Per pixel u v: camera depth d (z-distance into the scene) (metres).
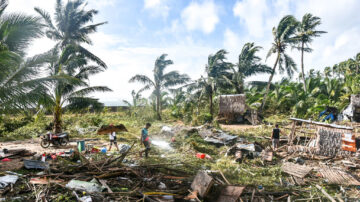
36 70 8.10
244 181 6.48
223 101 23.39
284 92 27.02
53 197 4.49
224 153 10.15
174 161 8.24
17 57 7.61
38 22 8.55
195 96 25.66
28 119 17.56
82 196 4.59
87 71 14.17
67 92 13.25
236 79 25.62
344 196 5.64
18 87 7.63
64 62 13.59
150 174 6.30
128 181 5.67
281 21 23.23
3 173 5.63
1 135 13.83
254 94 29.05
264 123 20.81
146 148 8.55
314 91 28.22
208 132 13.40
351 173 7.60
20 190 4.84
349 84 27.55
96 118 19.41
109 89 14.06
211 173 6.82
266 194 5.64
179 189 5.27
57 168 6.22
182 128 14.04
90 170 6.24
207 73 25.11
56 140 10.69
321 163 8.84
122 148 9.82
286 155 9.96
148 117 23.11
